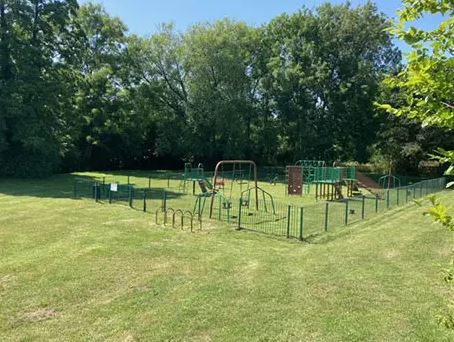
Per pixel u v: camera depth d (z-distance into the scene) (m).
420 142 36.44
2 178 31.31
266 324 6.61
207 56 44.44
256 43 47.81
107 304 7.39
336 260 10.49
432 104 3.00
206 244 12.11
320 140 43.75
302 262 10.30
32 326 6.54
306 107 44.19
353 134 45.06
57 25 33.72
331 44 45.28
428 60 2.94
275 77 43.38
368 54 46.53
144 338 6.15
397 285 8.44
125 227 14.01
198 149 46.56
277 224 15.59
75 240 12.00
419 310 7.10
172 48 46.53
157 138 47.59
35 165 32.94
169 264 9.87
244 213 18.11
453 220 3.11
